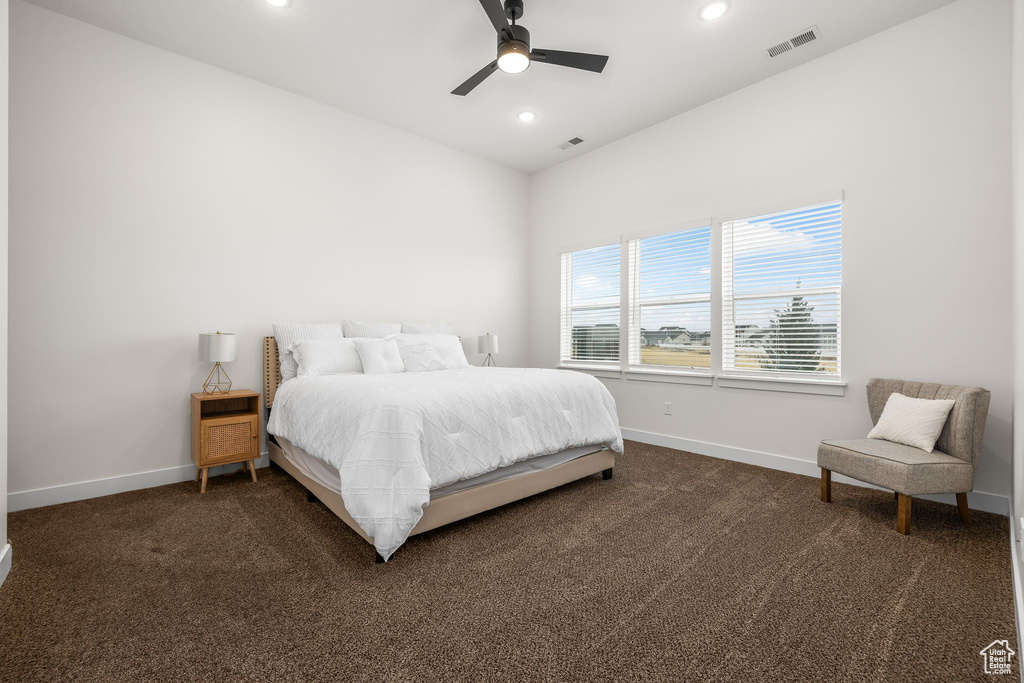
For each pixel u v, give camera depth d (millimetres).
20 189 2670
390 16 2854
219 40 3082
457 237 4938
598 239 4852
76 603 1687
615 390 4691
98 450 2922
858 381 3096
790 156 3408
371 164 4250
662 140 4270
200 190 3318
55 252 2775
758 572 1937
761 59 3281
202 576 1892
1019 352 1968
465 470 2312
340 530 2369
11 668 1345
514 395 2695
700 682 1295
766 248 3578
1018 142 2018
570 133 4516
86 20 2865
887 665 1363
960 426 2377
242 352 3514
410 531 2008
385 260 4359
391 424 2145
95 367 2910
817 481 3186
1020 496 1824
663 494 2939
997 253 2574
